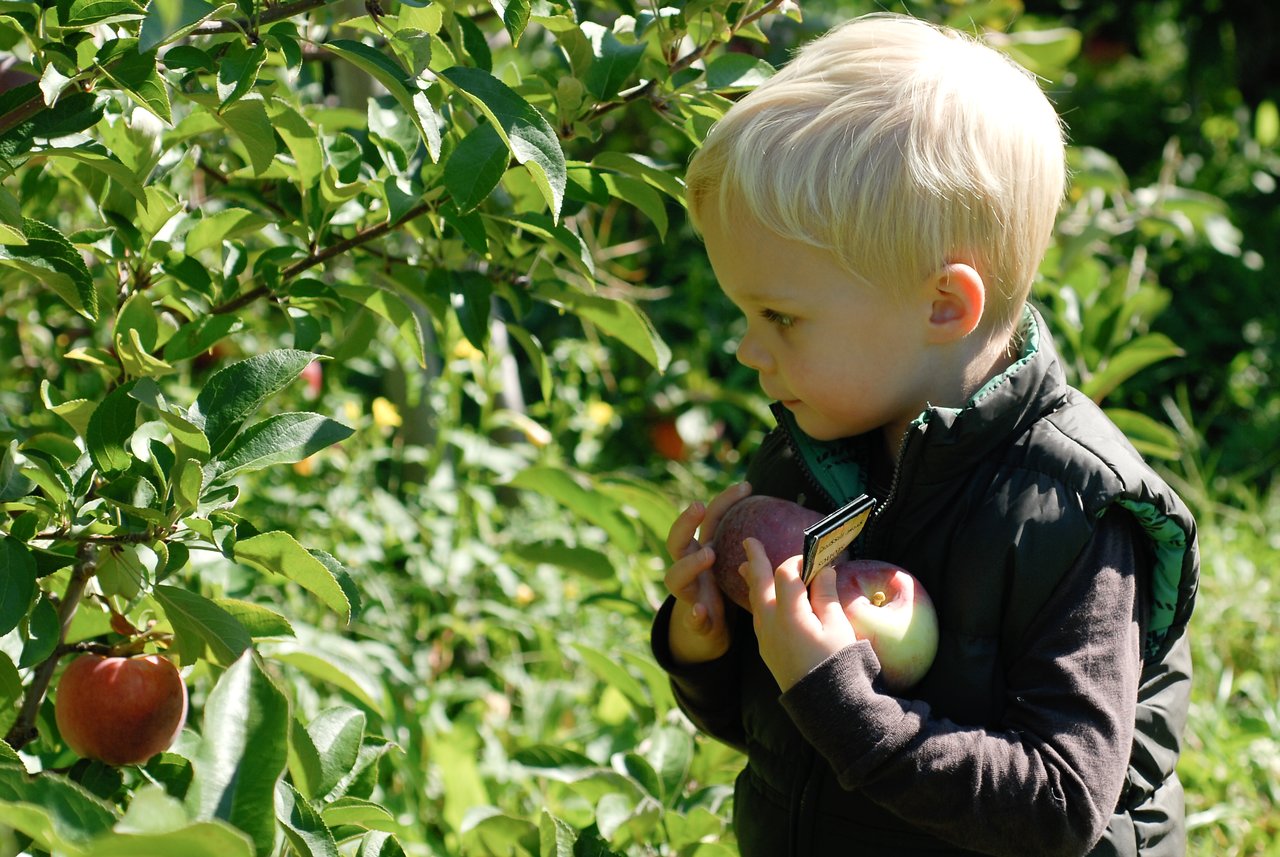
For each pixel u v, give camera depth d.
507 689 3.13
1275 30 7.94
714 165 1.32
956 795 1.16
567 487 2.02
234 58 1.28
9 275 1.62
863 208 1.23
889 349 1.28
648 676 2.11
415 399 3.38
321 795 1.34
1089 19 8.16
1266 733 2.64
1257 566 3.56
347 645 2.38
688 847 1.75
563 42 1.51
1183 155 7.27
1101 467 1.23
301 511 3.10
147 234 1.63
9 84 1.47
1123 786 1.32
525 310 1.80
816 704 1.18
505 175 1.68
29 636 1.25
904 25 1.38
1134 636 1.22
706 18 1.60
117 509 1.28
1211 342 5.72
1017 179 1.29
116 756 1.36
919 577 1.29
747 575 1.28
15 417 1.94
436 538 3.13
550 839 1.41
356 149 1.74
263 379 1.29
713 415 4.73
